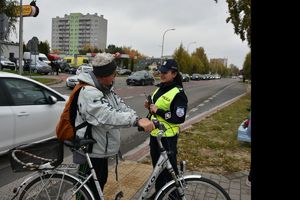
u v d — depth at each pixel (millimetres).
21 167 2906
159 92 3898
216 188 3217
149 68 89875
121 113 3086
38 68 40938
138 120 3088
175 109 3744
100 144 3229
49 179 3102
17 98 6262
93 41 133625
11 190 4840
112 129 3281
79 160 3221
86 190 3100
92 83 3145
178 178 3227
